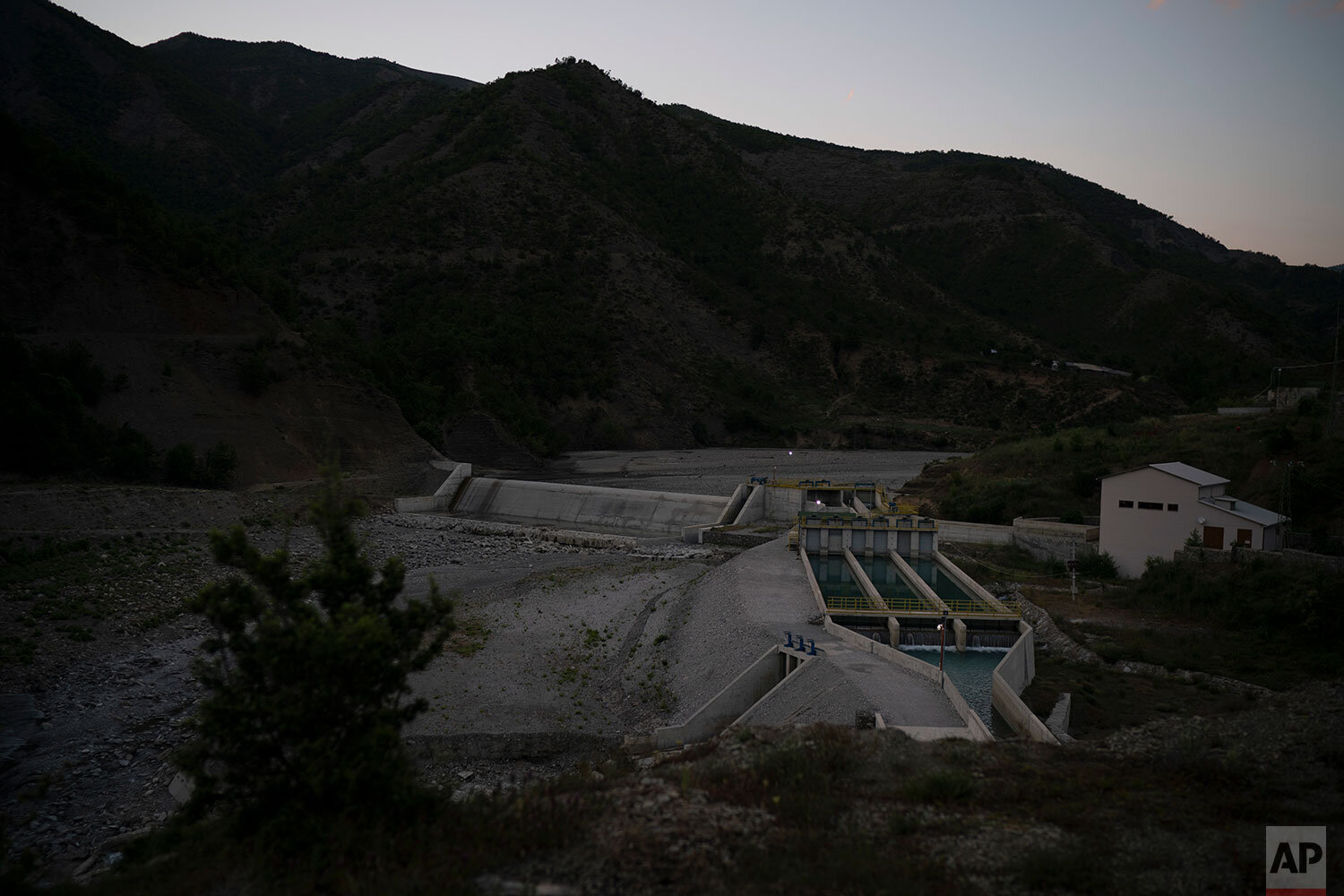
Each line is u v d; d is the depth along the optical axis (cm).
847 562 7538
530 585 7331
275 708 2092
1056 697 4166
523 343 19875
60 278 10850
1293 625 4956
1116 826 2105
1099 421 19700
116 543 7581
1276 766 2462
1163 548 6419
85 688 4903
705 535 9306
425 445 13488
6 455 8700
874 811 2192
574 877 1775
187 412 10769
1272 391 10906
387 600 2461
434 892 1697
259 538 8919
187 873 2020
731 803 2191
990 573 6788
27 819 3534
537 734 4197
